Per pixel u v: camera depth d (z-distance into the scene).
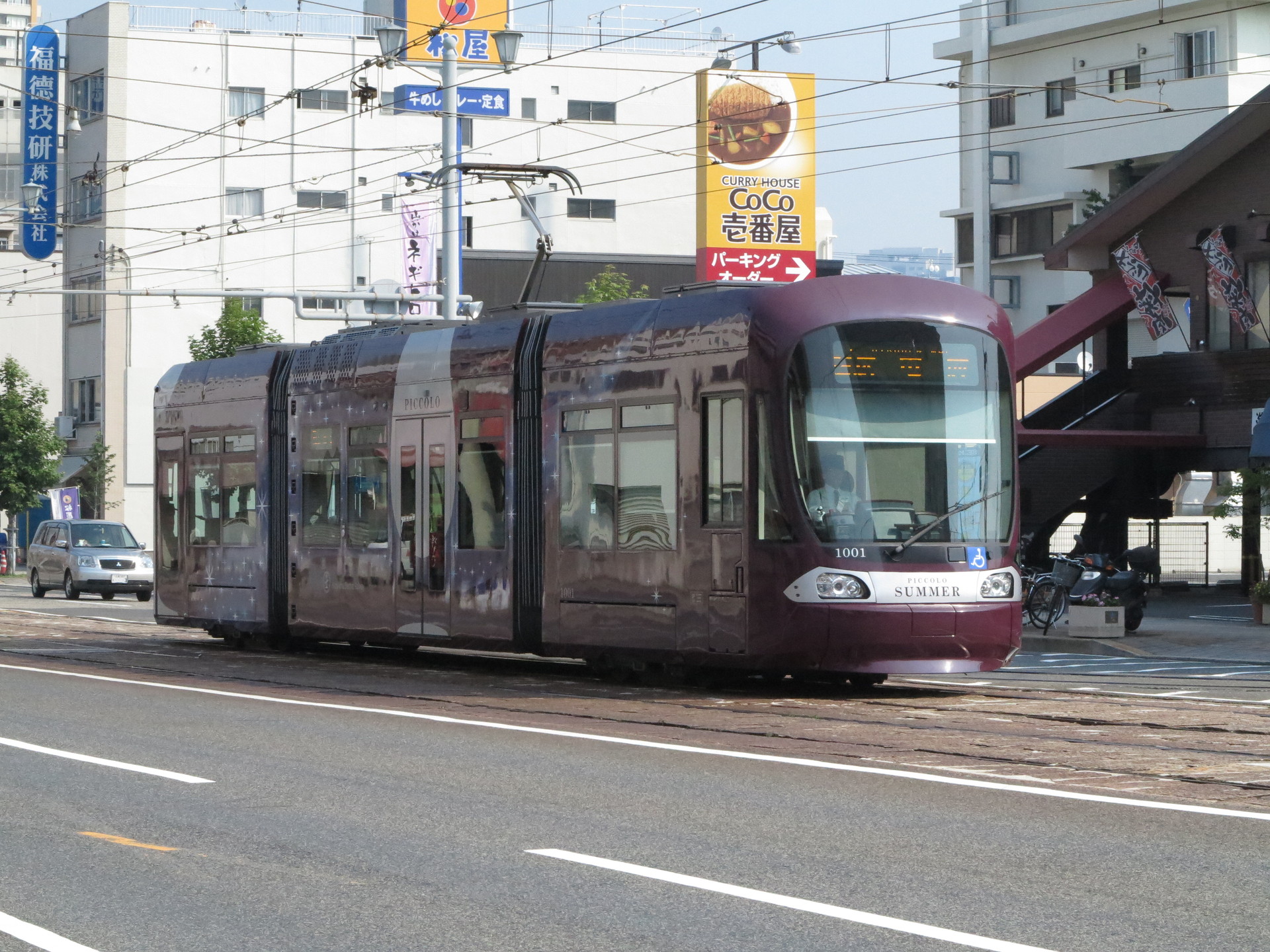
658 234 146.00
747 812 20.20
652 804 20.81
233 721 29.86
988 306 35.06
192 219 132.25
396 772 23.59
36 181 118.94
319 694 34.88
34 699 33.75
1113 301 73.12
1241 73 120.12
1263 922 14.54
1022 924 14.49
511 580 38.97
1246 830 18.89
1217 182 69.50
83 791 22.08
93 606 78.94
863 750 25.75
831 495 32.81
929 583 33.00
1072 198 130.00
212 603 50.53
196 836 18.98
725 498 33.84
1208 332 70.25
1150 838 18.42
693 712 31.09
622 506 36.16
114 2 130.00
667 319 35.59
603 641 36.53
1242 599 69.94
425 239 108.69
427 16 136.50
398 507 42.81
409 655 47.41
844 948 13.74
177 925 14.84
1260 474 55.75
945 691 35.19
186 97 131.88
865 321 33.59
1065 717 29.80
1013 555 34.28
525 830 19.16
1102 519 73.31
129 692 35.28
